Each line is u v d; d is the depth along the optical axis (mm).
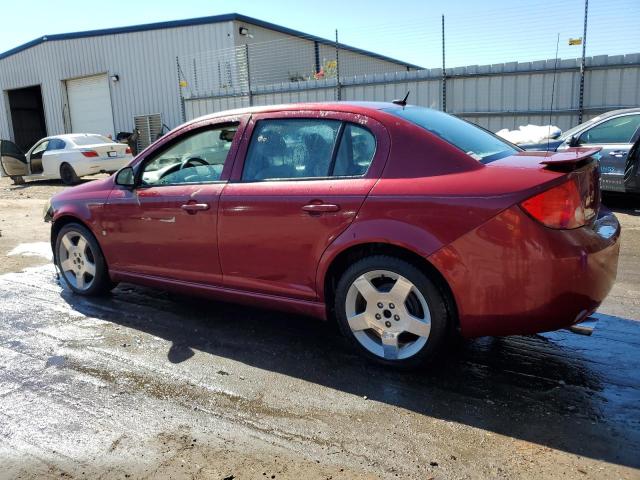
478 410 3045
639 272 5605
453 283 3104
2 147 17531
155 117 24422
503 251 2969
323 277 3574
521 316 3014
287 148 3787
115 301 5070
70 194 5090
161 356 3873
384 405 3129
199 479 2529
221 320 4539
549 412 3008
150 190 4418
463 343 3928
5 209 12125
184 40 22875
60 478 2568
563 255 2904
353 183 3424
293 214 3596
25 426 3016
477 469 2543
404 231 3191
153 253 4457
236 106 18750
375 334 3592
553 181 2934
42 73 27703
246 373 3580
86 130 27000
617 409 3020
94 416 3100
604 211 3674
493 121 13898
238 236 3881
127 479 2549
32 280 5902
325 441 2799
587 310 3055
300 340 4090
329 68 20391
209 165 4203
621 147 8703
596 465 2545
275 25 23250
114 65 25031
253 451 2730
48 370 3689
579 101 12680
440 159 3252
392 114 3518
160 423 3010
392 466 2584
